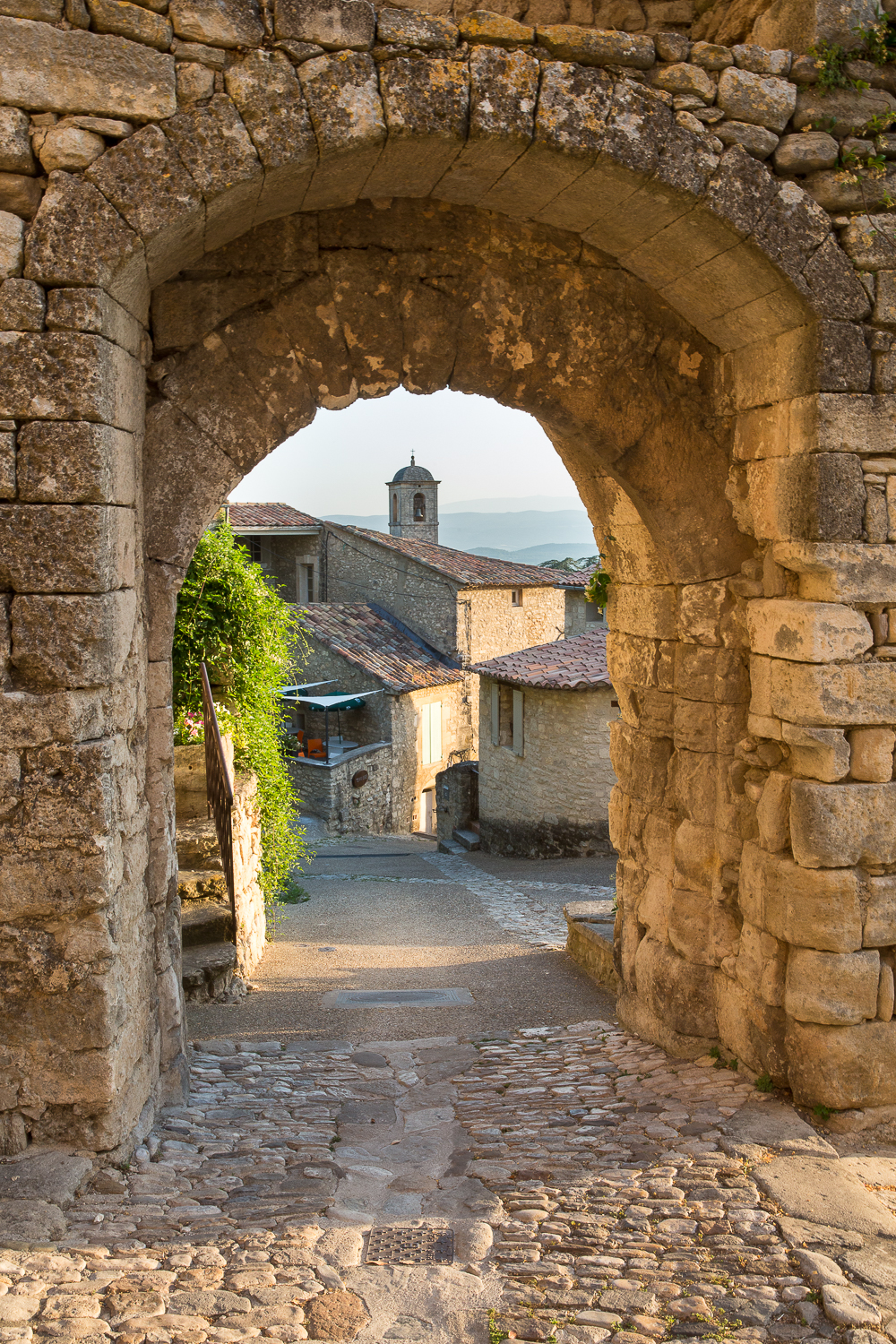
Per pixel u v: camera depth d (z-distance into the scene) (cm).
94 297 340
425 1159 409
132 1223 327
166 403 444
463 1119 456
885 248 417
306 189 404
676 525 493
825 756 419
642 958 548
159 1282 292
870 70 418
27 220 341
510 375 484
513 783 1574
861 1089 416
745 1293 296
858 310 414
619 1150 401
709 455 496
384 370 472
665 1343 273
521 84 382
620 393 490
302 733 2050
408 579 2456
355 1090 498
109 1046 355
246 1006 668
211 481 451
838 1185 359
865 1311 284
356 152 378
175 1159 383
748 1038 464
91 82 341
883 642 424
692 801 500
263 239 448
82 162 341
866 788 418
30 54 336
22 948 346
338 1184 377
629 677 572
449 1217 348
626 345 488
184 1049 473
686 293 463
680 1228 334
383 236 461
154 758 444
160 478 443
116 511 364
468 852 1711
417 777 2197
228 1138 416
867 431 417
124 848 380
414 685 2128
